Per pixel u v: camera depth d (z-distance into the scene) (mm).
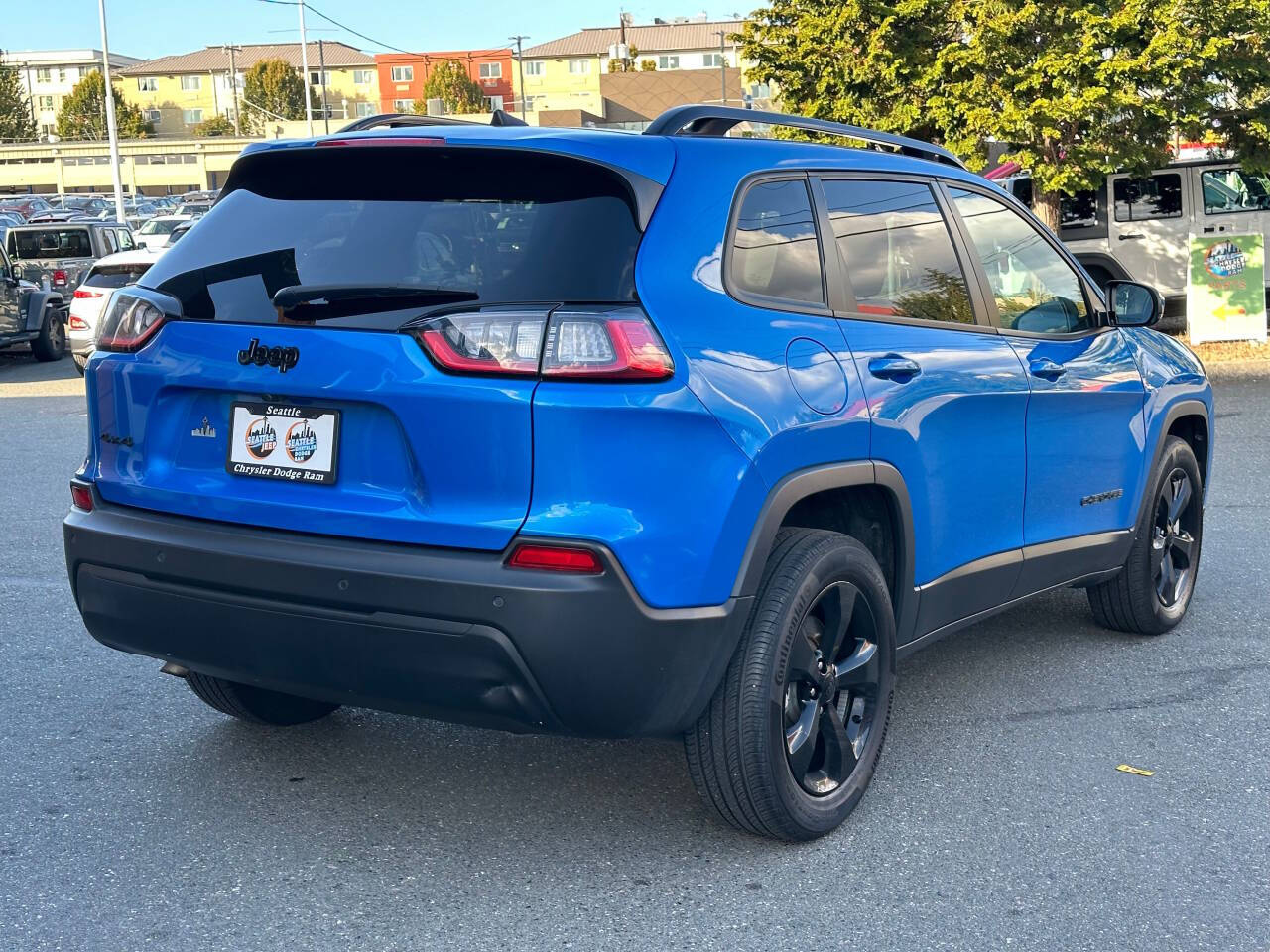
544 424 2963
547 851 3521
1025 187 16484
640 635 3008
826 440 3410
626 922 3141
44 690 4789
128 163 99188
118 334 3533
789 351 3389
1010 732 4410
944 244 4246
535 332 2990
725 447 3131
